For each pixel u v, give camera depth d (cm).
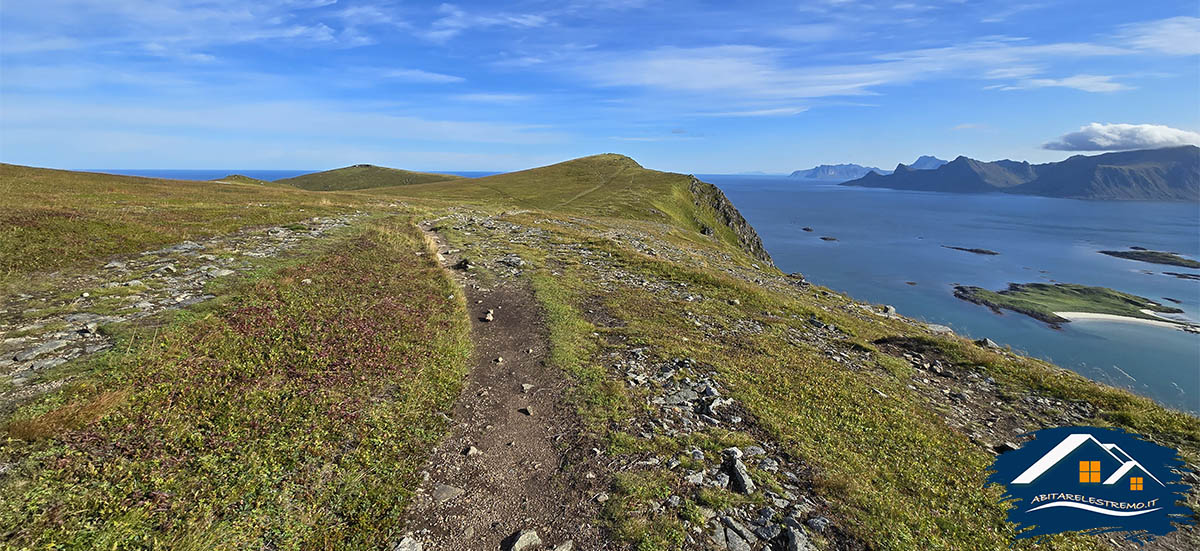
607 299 2098
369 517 738
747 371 1420
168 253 1862
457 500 801
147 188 4638
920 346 1866
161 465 751
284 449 841
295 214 3347
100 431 785
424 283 1939
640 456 940
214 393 951
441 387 1165
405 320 1517
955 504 894
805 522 780
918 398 1399
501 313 1823
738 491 851
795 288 3256
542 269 2539
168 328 1154
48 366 928
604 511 786
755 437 1052
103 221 2127
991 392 1502
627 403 1153
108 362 969
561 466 909
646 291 2308
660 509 791
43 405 802
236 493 728
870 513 820
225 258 1872
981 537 809
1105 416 1324
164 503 688
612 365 1392
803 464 955
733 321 1966
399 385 1127
